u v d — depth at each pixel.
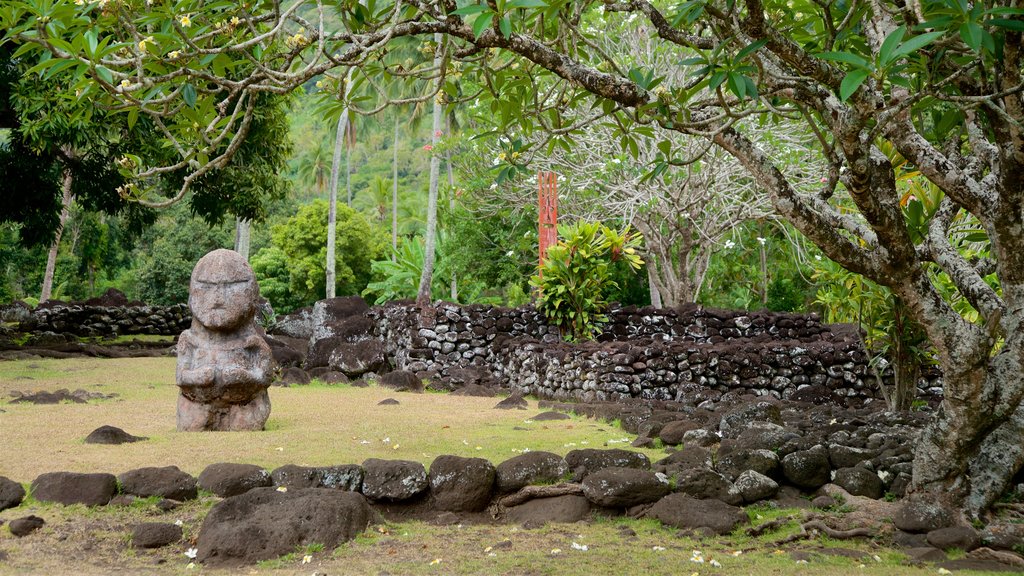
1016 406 5.00
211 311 7.09
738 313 14.29
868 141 4.35
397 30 4.44
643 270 22.98
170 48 4.13
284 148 17.03
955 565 4.50
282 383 12.09
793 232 19.75
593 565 4.41
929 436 5.20
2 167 14.86
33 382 10.64
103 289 41.56
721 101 4.45
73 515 4.73
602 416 8.58
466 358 13.48
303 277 37.41
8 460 5.51
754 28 4.10
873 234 5.20
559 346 11.95
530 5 3.36
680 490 5.58
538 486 5.58
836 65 4.97
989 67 4.66
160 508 4.89
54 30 3.60
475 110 15.95
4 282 34.81
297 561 4.48
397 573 4.25
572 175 16.91
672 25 4.34
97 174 16.22
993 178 5.11
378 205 46.28
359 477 5.38
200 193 16.05
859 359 11.41
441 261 28.67
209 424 7.09
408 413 8.70
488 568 4.35
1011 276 4.99
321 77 5.02
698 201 16.91
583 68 4.77
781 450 6.01
